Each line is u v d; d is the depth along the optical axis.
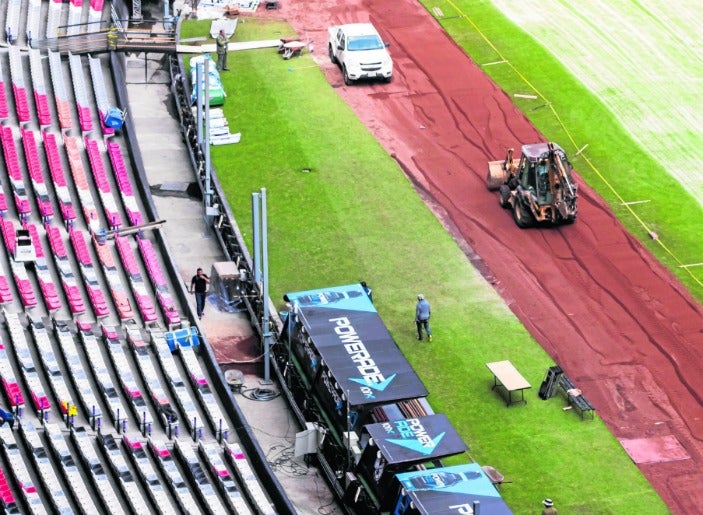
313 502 49.88
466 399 54.81
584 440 53.03
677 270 63.22
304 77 78.62
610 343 58.31
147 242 61.78
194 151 70.56
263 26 84.31
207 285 59.16
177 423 51.78
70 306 56.47
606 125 74.62
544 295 61.22
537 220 64.94
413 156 71.44
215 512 47.72
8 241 59.06
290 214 66.38
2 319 55.47
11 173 63.34
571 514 49.44
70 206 62.47
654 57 81.56
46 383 52.66
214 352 57.09
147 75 78.38
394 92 77.38
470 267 62.94
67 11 78.50
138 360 54.78
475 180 69.56
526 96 77.12
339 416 50.78
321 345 52.38
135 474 49.25
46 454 48.91
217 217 65.19
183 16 84.56
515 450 52.38
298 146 71.75
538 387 55.53
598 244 64.75
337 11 86.56
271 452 52.19
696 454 52.62
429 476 46.78
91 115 70.00
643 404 55.03
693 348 58.19
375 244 64.25
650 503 50.16
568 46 82.50
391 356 51.94
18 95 68.88
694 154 72.56
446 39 83.19
